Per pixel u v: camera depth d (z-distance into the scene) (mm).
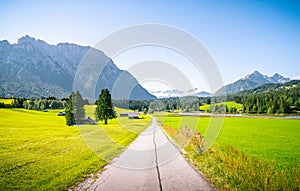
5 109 88375
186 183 8500
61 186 8266
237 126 45969
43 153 15508
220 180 8734
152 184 8430
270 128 42312
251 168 9320
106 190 7855
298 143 25078
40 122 56219
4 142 21953
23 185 8344
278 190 7504
